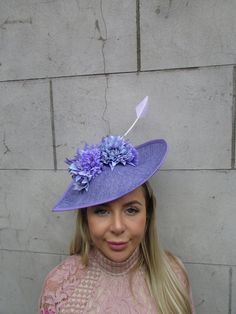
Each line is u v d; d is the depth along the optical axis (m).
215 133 0.90
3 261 1.12
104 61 0.93
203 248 0.96
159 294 0.80
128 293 0.78
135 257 0.82
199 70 0.88
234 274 0.95
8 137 1.03
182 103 0.90
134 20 0.89
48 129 1.00
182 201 0.95
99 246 0.75
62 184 1.01
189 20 0.87
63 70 0.96
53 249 1.07
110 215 0.72
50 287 0.81
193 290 0.99
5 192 1.07
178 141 0.92
